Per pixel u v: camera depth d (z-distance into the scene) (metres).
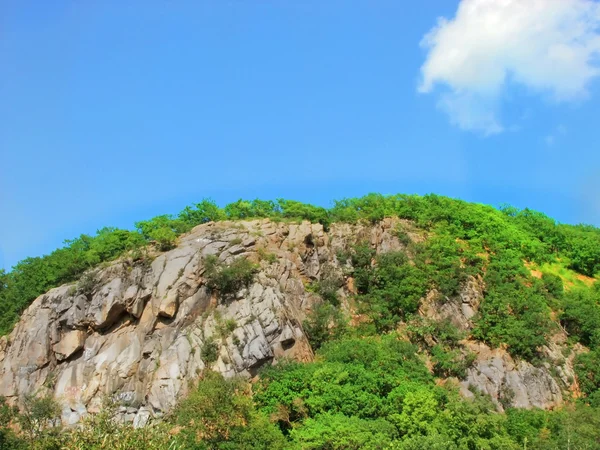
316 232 57.34
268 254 52.72
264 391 41.97
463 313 51.19
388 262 55.06
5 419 42.88
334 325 50.44
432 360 47.50
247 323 46.38
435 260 55.22
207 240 53.34
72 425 43.72
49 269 57.44
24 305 56.06
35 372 48.50
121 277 50.56
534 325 49.75
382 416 39.84
